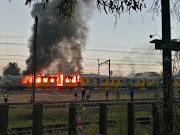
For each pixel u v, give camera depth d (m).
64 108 9.37
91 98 22.09
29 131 5.76
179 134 1.85
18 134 5.53
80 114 1.68
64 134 5.41
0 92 28.80
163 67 2.20
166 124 1.90
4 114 1.46
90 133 4.46
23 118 8.57
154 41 2.34
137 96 24.50
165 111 1.91
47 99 19.00
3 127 1.44
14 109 9.61
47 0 1.72
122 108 3.01
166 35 2.35
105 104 1.92
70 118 1.74
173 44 2.33
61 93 28.38
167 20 2.37
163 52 2.31
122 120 2.93
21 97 21.64
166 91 1.97
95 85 37.69
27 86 33.12
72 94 27.30
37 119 1.58
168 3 2.42
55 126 6.65
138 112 9.74
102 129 1.90
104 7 1.81
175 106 1.91
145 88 40.91
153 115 2.04
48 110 8.91
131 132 2.08
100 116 1.94
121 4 1.82
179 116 1.88
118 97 3.10
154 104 2.04
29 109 9.25
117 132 2.98
